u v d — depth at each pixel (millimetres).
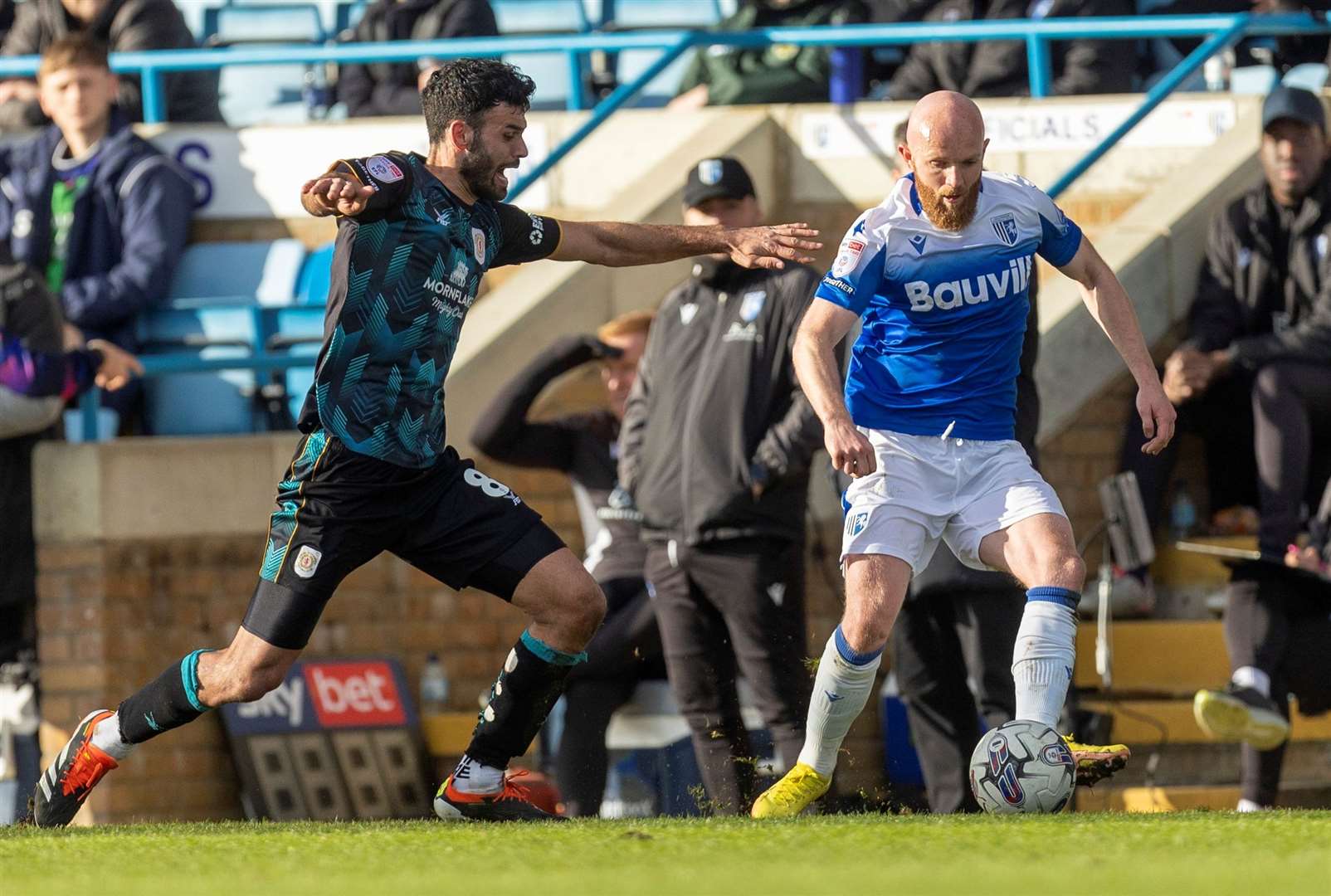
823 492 28766
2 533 28453
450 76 16953
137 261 32281
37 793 18359
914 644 23734
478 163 16953
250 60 35031
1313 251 27922
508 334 29750
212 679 17547
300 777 28234
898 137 23594
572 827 15086
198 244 34656
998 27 33125
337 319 16641
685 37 33125
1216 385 28172
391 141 34844
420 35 37719
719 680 23859
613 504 26359
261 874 10961
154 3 36938
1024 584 17141
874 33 33250
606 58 40625
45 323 28047
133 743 18125
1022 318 17578
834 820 15516
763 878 10078
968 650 23109
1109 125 33031
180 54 35438
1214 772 27625
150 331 32781
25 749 28594
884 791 27141
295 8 42531
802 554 23953
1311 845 12023
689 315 24281
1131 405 29516
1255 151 31203
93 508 28438
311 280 33500
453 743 28656
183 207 33125
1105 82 34312
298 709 28469
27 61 36000
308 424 17125
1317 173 28031
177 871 11336
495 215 17281
